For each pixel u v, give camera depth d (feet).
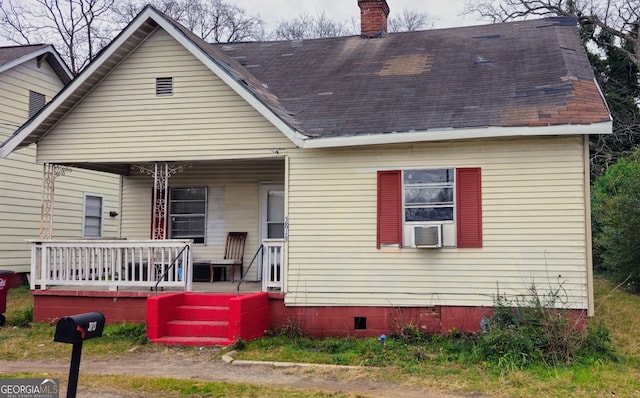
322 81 46.55
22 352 33.96
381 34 55.98
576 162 35.01
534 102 36.83
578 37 47.52
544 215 35.22
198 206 50.16
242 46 57.72
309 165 38.65
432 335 35.78
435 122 36.42
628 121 86.38
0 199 57.57
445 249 36.52
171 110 41.29
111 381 27.14
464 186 36.42
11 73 60.49
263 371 29.68
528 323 32.78
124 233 50.88
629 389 26.13
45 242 41.47
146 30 41.50
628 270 52.75
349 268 37.68
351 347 34.50
